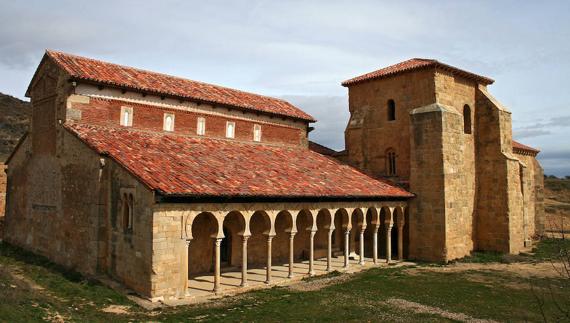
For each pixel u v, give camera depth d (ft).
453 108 96.63
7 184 95.35
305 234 93.35
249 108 97.40
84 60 82.07
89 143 64.85
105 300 52.80
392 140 103.19
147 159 63.82
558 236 134.92
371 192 84.12
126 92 79.61
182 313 49.29
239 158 80.18
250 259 82.07
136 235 56.80
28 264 70.85
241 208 62.80
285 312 50.62
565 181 265.95
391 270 80.07
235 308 52.11
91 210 64.18
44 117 80.18
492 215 101.40
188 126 88.28
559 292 62.75
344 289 63.52
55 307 44.55
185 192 54.90
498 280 71.00
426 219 91.35
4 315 36.50
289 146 108.27
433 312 51.55
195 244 73.72
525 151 134.92
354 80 110.52
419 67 96.58
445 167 89.76
